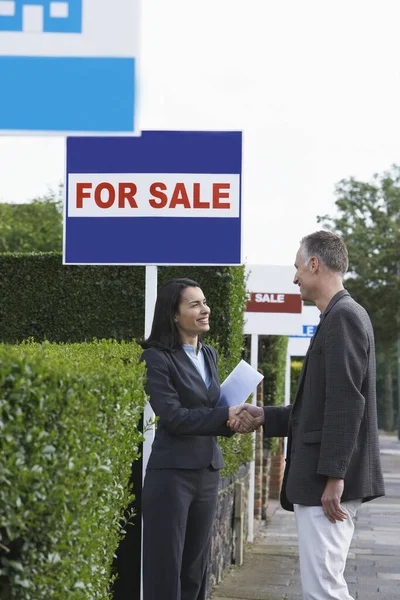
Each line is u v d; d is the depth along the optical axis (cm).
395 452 6362
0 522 502
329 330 798
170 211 1035
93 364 671
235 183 1034
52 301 1578
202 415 863
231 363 1406
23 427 511
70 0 728
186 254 1034
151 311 1042
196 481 873
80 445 587
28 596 541
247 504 1878
